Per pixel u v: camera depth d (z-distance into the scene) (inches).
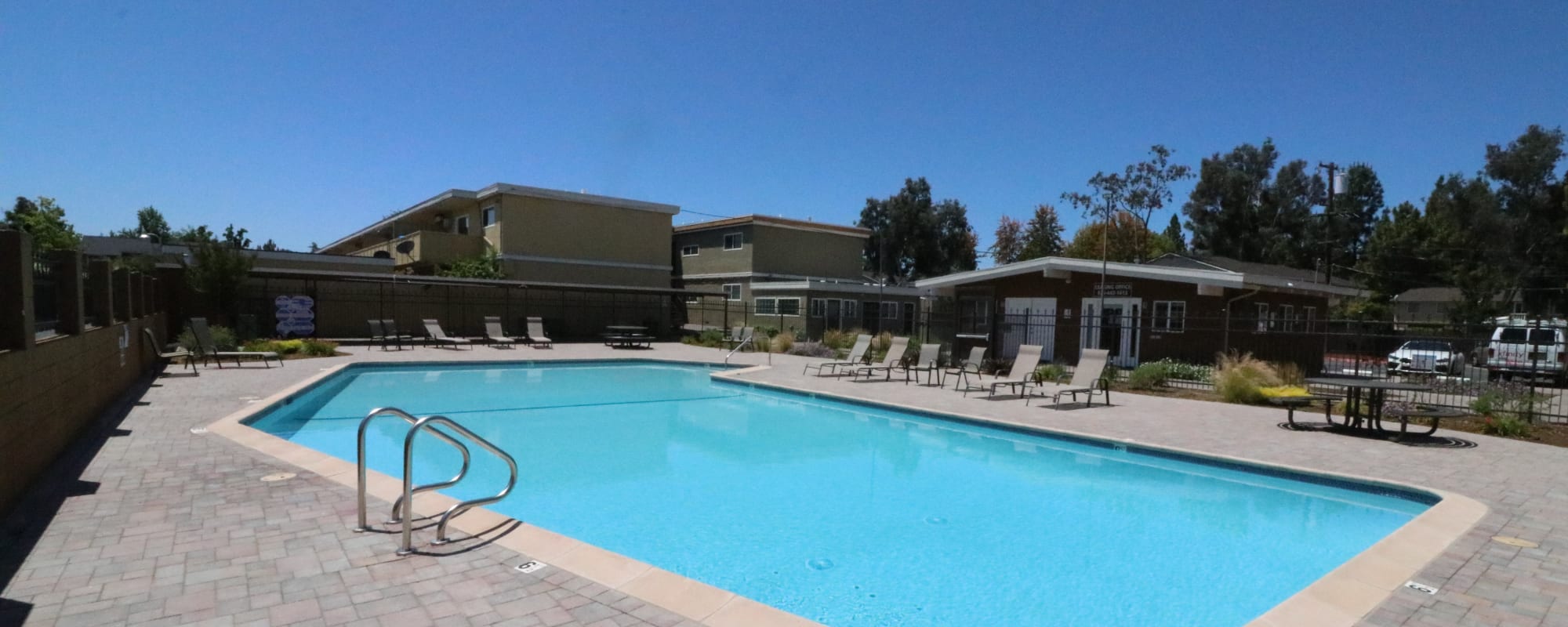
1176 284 677.9
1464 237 1547.7
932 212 2011.6
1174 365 601.0
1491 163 1525.6
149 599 137.4
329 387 536.7
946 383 583.5
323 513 192.1
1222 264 1075.9
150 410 350.6
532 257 1131.9
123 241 974.4
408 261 1185.4
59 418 251.1
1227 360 535.8
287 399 412.2
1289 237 2017.7
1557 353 639.8
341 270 1021.8
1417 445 333.1
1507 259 1492.4
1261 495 284.4
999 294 816.3
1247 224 2069.4
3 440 185.6
